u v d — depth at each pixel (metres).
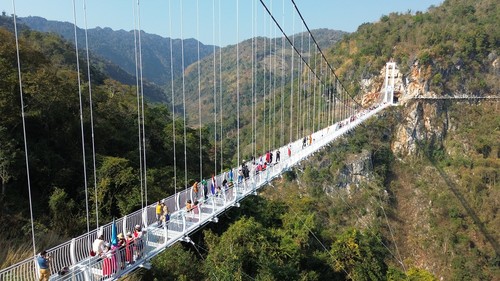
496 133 61.41
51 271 8.39
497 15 70.00
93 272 8.68
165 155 26.75
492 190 51.69
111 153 23.30
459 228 47.69
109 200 18.70
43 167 18.55
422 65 64.50
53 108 20.33
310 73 54.66
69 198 18.98
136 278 13.67
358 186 51.78
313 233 25.05
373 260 25.44
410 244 46.91
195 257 17.11
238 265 17.19
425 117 63.56
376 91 67.12
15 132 18.81
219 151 37.31
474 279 41.75
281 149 24.84
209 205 13.36
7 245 12.90
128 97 31.64
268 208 26.11
